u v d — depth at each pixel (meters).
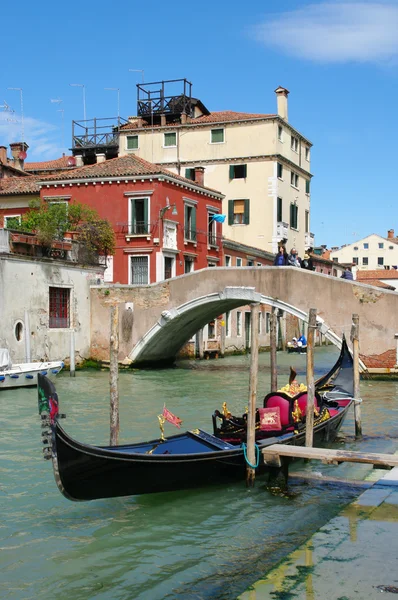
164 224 28.39
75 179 28.73
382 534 6.13
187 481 8.47
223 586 5.94
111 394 9.99
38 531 7.39
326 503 8.34
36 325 21.41
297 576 5.20
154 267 28.08
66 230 24.19
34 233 21.92
